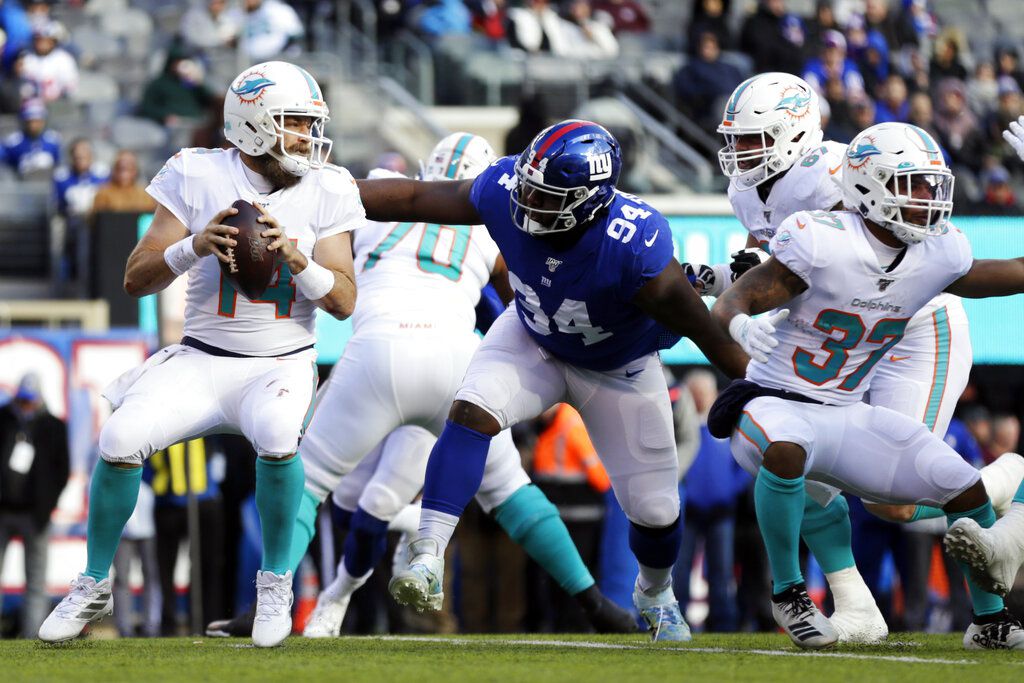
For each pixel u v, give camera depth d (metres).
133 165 36.81
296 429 15.37
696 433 28.69
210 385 15.70
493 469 20.94
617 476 17.45
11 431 28.36
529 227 15.22
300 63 44.91
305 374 15.86
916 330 18.83
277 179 15.69
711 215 31.09
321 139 15.66
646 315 16.22
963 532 14.74
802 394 15.83
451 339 19.62
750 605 29.41
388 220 16.33
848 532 18.34
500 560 29.56
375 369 19.39
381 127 43.25
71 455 29.88
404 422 19.84
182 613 29.50
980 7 56.91
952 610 28.89
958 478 15.44
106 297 31.42
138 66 49.47
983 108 49.81
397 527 22.14
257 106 15.30
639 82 43.62
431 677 12.54
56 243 39.75
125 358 30.30
